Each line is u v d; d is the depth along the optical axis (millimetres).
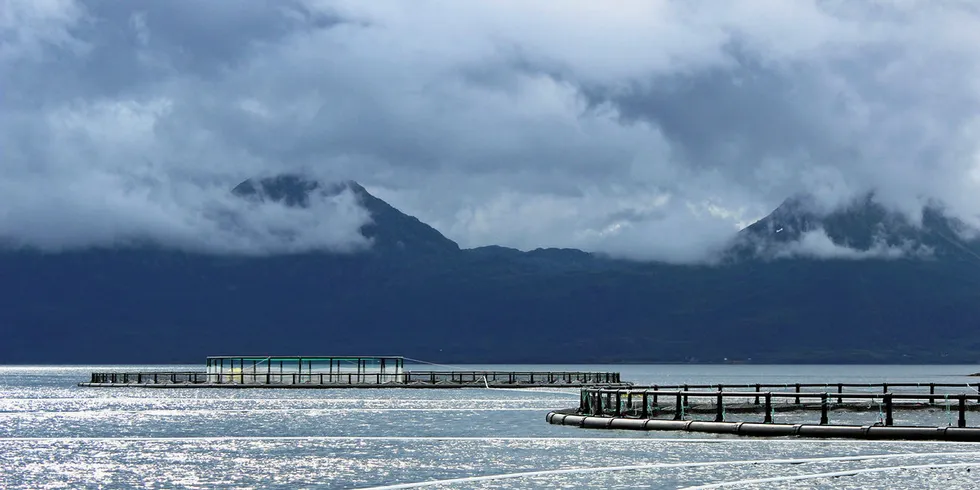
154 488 50562
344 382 162000
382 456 63062
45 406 128125
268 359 167375
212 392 155375
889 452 59250
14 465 59656
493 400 130750
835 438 66000
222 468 57781
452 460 60156
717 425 70000
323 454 64562
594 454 60594
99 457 64000
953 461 55312
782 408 91625
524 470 54719
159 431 84875
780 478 50031
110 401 137250
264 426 89312
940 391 197125
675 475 51656
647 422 73250
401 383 162000
